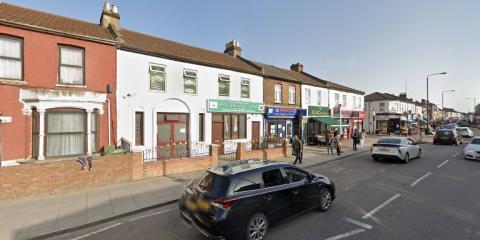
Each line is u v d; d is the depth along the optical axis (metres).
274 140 16.91
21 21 9.16
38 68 9.36
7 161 8.65
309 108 22.31
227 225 4.41
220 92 15.73
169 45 15.44
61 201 7.24
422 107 57.12
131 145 11.75
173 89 13.43
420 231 5.07
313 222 5.59
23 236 5.18
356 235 4.94
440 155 15.94
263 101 18.41
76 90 10.16
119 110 11.43
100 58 10.90
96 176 8.67
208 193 4.77
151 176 10.02
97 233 5.41
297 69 27.38
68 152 9.78
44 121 9.25
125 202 7.16
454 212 6.06
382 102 40.09
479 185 8.53
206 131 14.82
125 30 14.68
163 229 5.52
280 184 5.42
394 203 6.76
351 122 28.61
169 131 13.44
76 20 12.83
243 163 5.80
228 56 19.94
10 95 8.77
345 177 9.98
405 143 13.66
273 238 4.86
